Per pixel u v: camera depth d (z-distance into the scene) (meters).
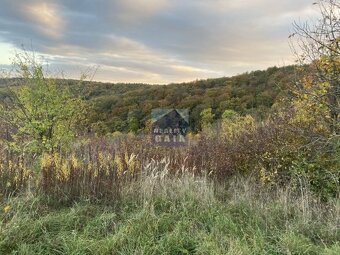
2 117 7.32
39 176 5.71
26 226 4.23
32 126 7.05
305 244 4.05
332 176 5.53
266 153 6.73
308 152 6.20
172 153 8.32
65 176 5.58
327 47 5.62
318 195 5.72
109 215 4.73
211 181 6.61
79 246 3.87
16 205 4.83
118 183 5.61
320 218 4.82
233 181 6.69
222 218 4.73
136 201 5.35
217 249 3.86
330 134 5.83
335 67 5.66
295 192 5.86
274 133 6.96
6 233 3.97
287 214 5.05
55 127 7.38
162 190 5.60
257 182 6.66
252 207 5.25
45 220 4.45
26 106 7.21
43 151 6.91
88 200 5.24
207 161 7.30
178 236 4.18
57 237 4.13
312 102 5.94
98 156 6.22
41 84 7.24
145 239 4.12
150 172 6.35
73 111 7.68
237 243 3.96
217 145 8.08
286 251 3.90
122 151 7.39
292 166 6.14
